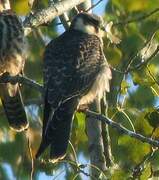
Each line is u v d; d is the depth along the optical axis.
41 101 15.45
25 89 16.58
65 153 14.31
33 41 16.83
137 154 15.09
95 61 15.22
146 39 16.02
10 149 16.23
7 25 15.75
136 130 15.08
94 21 15.90
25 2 15.88
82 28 15.74
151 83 15.11
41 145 14.25
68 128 14.51
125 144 15.15
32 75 16.70
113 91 16.06
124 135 15.12
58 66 15.01
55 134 14.39
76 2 15.73
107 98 16.08
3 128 16.30
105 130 15.69
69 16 16.86
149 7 16.30
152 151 14.68
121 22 15.92
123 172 14.50
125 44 16.19
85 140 16.12
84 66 15.09
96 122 15.58
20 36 15.77
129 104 16.02
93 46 15.34
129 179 14.49
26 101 15.60
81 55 15.16
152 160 14.80
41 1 16.78
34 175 16.09
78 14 15.92
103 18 16.27
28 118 16.45
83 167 14.78
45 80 14.94
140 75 15.22
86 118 15.55
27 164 16.20
